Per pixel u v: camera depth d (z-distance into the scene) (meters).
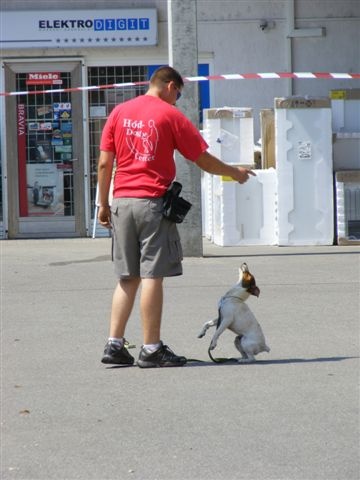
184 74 16.81
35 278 15.30
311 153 18.77
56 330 11.36
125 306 9.52
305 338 10.70
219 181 19.20
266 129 19.36
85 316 12.16
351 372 9.15
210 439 7.21
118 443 7.16
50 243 20.86
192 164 17.02
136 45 21.61
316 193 18.88
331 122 18.88
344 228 18.92
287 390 8.53
